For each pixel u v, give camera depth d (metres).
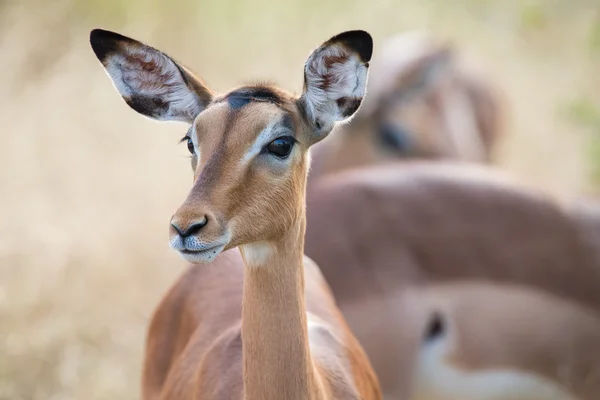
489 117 18.38
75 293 14.49
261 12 20.80
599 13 23.08
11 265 14.71
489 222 12.07
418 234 11.91
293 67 20.20
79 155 17.16
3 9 19.06
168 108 8.10
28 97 18.03
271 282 7.40
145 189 16.52
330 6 21.52
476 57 22.22
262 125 7.16
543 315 12.00
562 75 22.05
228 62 20.16
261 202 7.12
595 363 12.09
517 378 12.05
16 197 16.19
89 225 15.61
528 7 23.30
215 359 8.45
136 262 15.13
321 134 7.73
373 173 12.55
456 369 11.91
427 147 16.19
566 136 19.91
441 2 23.20
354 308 11.62
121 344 13.86
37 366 13.32
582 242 12.17
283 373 7.44
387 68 16.56
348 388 8.23
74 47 18.86
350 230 11.86
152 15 20.06
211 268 9.57
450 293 11.85
